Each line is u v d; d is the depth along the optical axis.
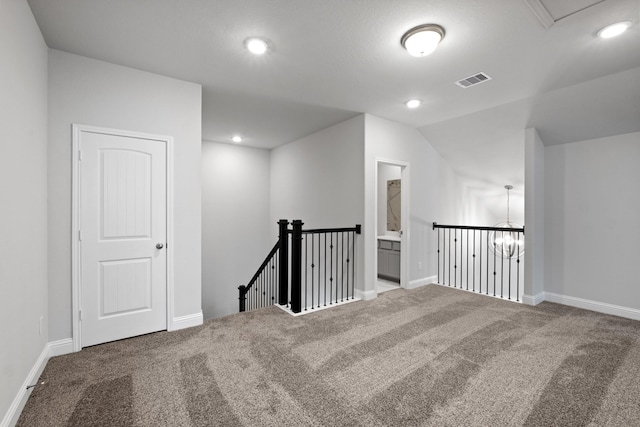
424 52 2.18
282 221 3.62
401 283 4.50
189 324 2.89
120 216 2.57
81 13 1.90
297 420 1.60
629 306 3.25
